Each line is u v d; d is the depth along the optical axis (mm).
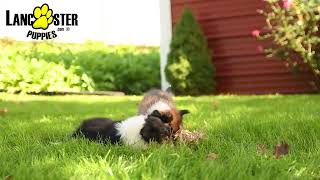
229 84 14648
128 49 20969
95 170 3510
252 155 3842
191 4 15086
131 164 3555
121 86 17125
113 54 18641
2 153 4301
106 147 4426
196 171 3340
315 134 5059
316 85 12867
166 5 15398
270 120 6168
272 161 3666
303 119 5988
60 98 13141
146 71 17750
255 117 6750
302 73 13383
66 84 14906
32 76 14250
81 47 19688
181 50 14188
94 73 16609
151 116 4730
